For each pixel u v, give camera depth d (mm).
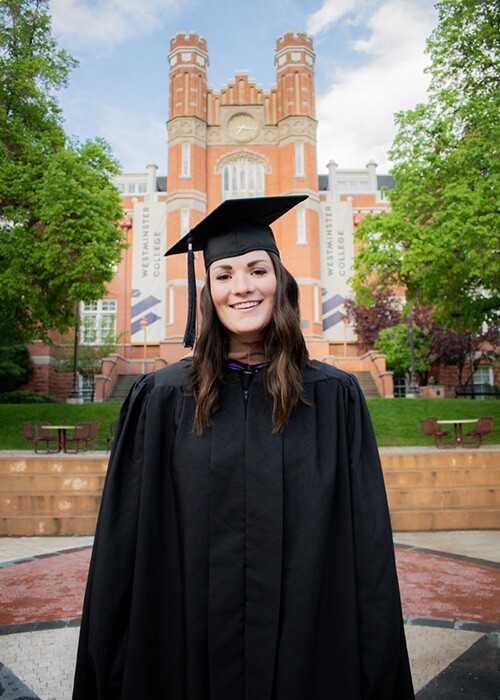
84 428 12203
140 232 32781
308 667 1428
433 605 4270
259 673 1419
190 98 31797
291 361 1670
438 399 17594
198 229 1864
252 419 1604
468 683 2881
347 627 1501
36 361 27188
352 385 1770
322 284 32219
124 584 1539
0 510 7859
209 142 32406
